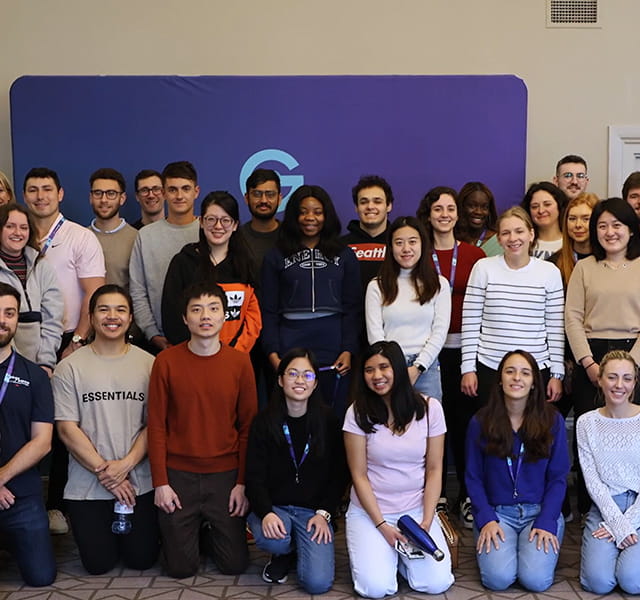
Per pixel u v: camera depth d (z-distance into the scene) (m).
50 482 3.59
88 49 4.70
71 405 3.06
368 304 3.45
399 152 4.45
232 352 3.12
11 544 2.94
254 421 3.00
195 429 3.03
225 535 3.03
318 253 3.50
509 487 3.00
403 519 2.87
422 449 2.96
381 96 4.43
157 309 3.72
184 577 3.02
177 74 4.72
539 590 2.86
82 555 3.03
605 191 4.92
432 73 4.80
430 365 3.39
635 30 4.85
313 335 3.48
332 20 4.75
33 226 3.43
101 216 4.01
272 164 4.44
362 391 2.98
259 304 3.54
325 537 2.89
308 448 2.96
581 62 4.85
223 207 3.36
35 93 4.32
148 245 3.73
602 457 2.97
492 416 3.01
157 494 2.99
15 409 2.94
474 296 3.46
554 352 3.40
